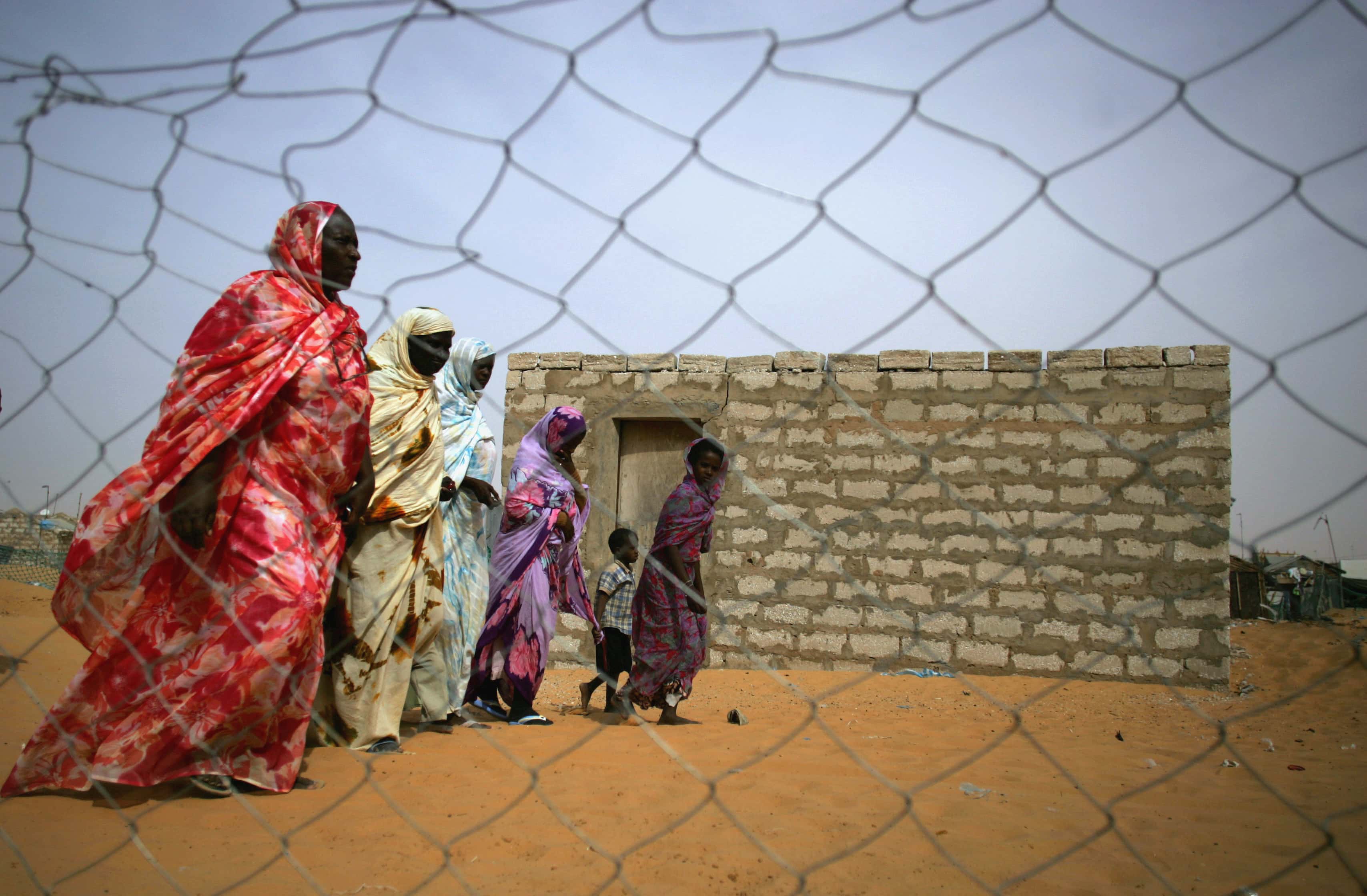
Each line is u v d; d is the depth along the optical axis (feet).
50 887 7.00
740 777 10.82
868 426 26.61
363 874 7.38
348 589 12.19
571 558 16.12
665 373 27.96
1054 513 25.35
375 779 10.53
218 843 8.09
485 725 14.60
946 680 24.26
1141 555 24.75
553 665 27.53
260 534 9.77
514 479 15.17
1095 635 24.75
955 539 25.88
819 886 7.26
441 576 13.21
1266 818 9.63
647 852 7.97
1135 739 15.08
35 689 15.28
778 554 26.76
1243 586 35.70
